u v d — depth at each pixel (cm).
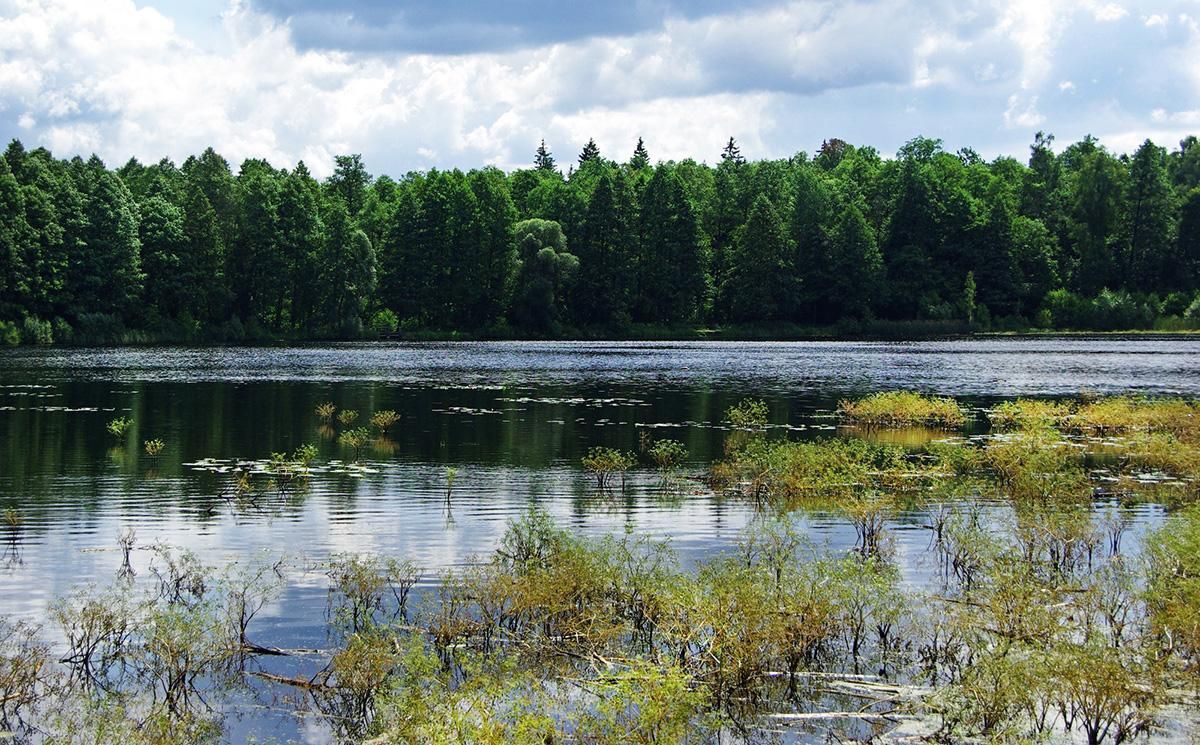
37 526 1983
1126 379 5378
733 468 2600
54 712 1156
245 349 8019
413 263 10494
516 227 10762
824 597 1362
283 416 3691
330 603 1515
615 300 10738
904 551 1853
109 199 8700
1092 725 1130
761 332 10762
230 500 2244
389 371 5859
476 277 10619
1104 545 1916
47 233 8119
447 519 2072
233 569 1695
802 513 2148
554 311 10519
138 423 3469
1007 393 4669
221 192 10050
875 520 2067
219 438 3164
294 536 1925
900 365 6481
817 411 3969
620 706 1053
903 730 1116
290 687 1229
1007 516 2100
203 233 9294
